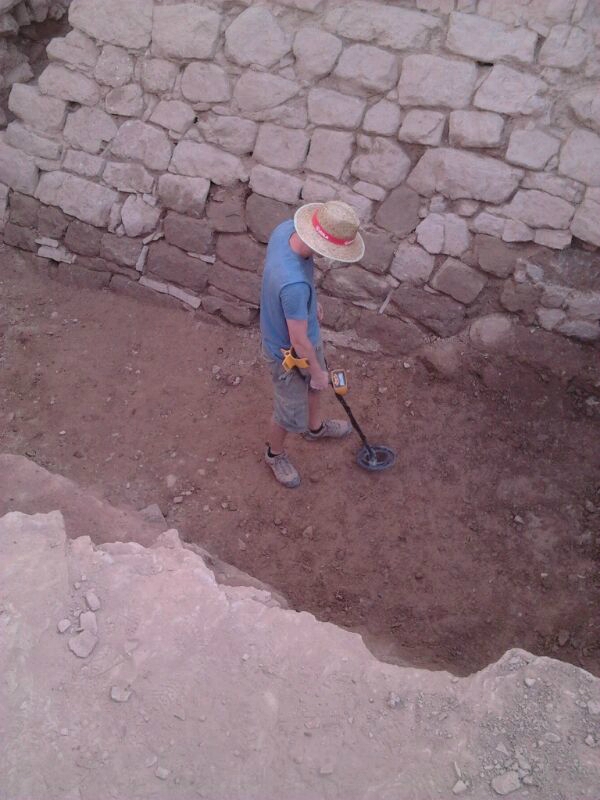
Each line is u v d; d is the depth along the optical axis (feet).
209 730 8.39
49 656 8.95
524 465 15.25
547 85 14.32
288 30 15.60
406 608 13.08
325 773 8.04
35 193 18.76
